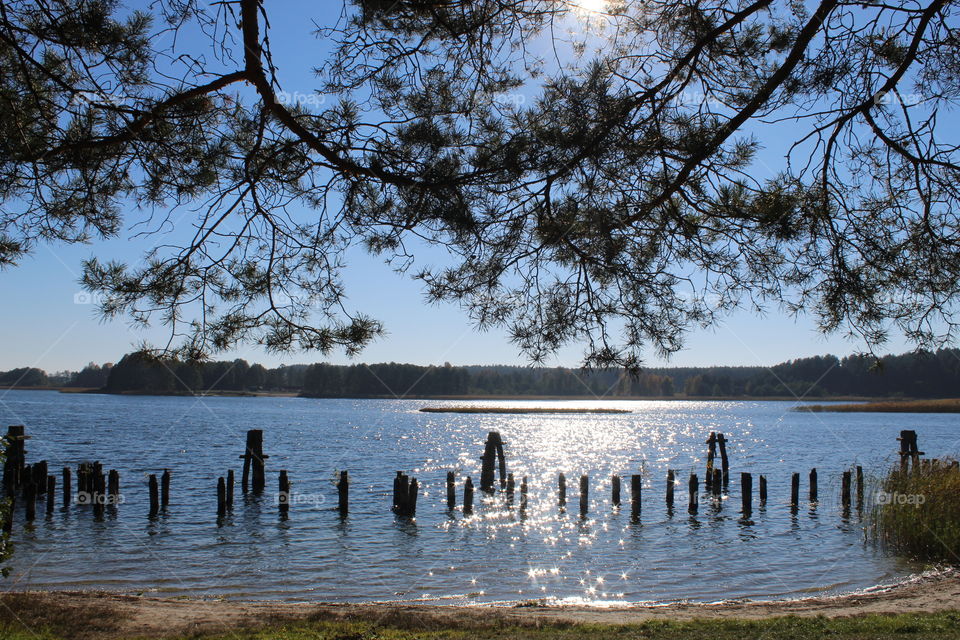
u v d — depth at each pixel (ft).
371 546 63.16
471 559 58.75
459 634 31.04
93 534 66.13
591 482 111.24
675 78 19.81
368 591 48.70
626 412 412.98
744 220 18.70
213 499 86.74
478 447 173.88
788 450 167.63
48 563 55.16
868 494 65.72
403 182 18.93
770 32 19.97
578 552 61.46
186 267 19.40
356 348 19.65
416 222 19.76
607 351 19.08
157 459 127.03
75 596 39.06
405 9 19.27
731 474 121.19
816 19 17.80
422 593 48.34
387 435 206.28
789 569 54.54
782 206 18.15
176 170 20.29
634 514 80.59
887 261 18.22
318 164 19.77
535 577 52.95
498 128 19.72
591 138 18.43
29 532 66.54
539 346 19.66
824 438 203.92
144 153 19.72
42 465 85.10
